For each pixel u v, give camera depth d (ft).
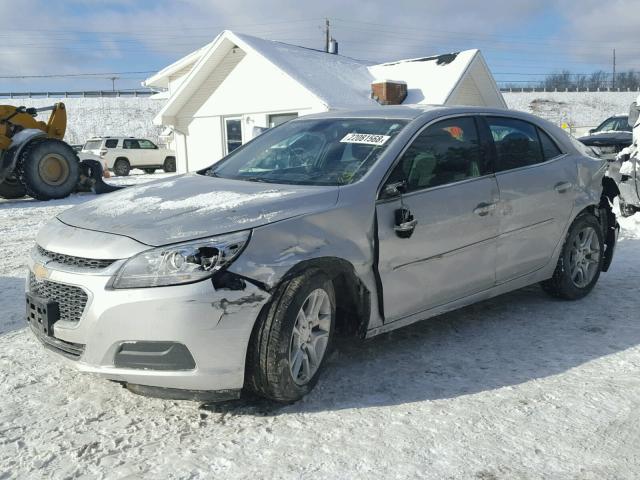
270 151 14.93
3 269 22.99
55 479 8.92
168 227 10.46
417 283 12.89
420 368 12.81
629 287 18.92
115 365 10.07
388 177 12.62
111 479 8.92
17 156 46.80
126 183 66.80
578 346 14.07
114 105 251.19
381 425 10.43
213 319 9.87
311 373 11.40
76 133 227.81
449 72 59.67
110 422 10.59
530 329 15.20
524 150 15.87
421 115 14.15
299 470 9.11
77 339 10.30
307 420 10.61
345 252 11.49
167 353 9.87
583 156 17.49
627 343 14.24
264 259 10.38
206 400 10.37
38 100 257.14
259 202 11.25
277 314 10.41
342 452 9.60
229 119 66.80
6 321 16.07
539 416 10.76
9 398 11.46
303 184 12.78
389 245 12.26
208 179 13.96
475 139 14.70
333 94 56.44
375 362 13.10
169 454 9.57
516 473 9.06
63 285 10.61
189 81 67.10
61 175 49.55
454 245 13.52
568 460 9.41
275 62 58.18
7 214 40.88
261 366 10.44
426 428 10.34
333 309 11.73
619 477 9.00
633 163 29.58
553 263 16.49
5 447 9.77
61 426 10.44
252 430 10.28
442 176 13.62
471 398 11.44
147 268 9.91
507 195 14.75
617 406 11.13
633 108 30.81
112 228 10.78
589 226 17.30
